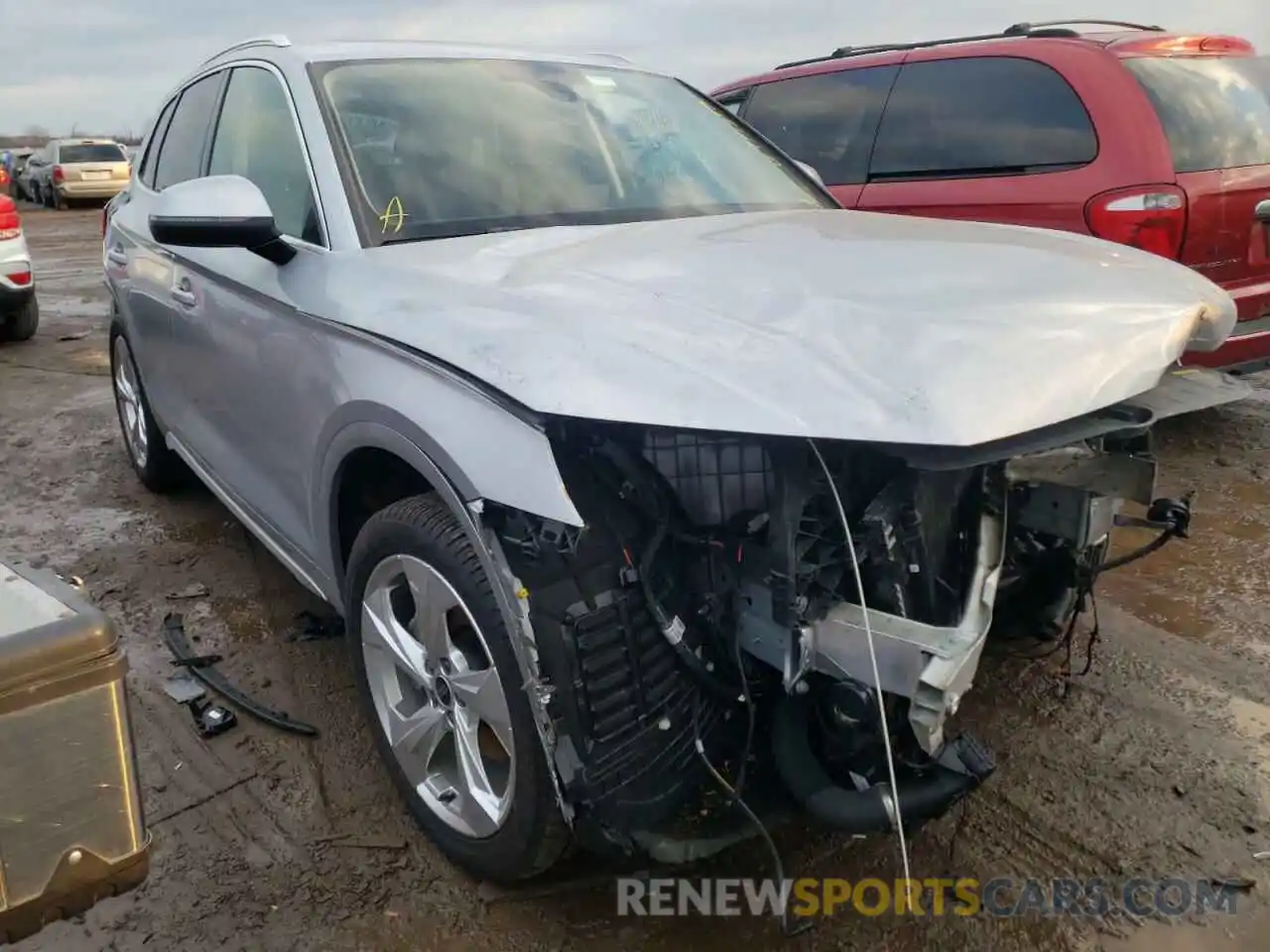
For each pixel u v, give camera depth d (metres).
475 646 2.23
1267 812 2.54
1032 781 2.66
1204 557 3.96
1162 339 2.08
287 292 2.69
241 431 3.24
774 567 1.91
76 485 5.18
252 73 3.38
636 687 1.97
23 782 1.29
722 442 1.93
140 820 1.41
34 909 1.33
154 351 4.13
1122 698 3.02
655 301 2.05
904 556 1.94
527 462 1.91
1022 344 1.89
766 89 6.48
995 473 2.11
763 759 2.11
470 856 2.30
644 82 3.66
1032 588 2.59
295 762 2.84
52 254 16.64
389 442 2.23
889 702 1.90
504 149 3.01
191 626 3.62
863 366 1.81
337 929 2.25
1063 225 4.89
